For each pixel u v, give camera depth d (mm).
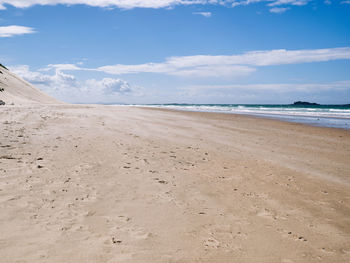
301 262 2967
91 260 2729
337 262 2994
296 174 6652
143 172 5879
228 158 7930
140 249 3012
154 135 11031
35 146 7180
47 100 47062
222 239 3371
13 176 4883
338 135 14234
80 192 4496
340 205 4742
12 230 3164
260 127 17172
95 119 14914
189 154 8062
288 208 4512
